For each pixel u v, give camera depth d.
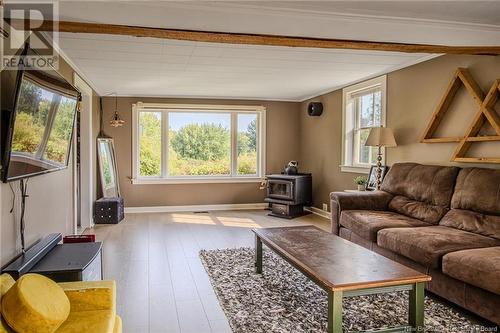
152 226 5.55
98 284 1.85
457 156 3.62
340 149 5.95
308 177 6.62
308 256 2.47
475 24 2.95
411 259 2.95
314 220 6.08
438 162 3.96
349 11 2.67
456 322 2.40
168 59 4.17
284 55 4.05
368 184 4.93
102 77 5.11
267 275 3.32
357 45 3.08
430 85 4.09
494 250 2.51
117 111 6.69
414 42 3.08
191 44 3.60
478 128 3.46
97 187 6.12
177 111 7.02
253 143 7.44
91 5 2.25
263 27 2.69
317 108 6.54
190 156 7.14
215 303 2.77
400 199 4.03
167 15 2.43
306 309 2.63
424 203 3.71
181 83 5.66
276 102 7.41
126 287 3.08
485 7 2.62
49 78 2.36
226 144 7.31
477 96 3.44
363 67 4.60
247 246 4.36
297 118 7.50
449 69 3.84
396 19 2.79
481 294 2.32
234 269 3.48
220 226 5.56
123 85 5.76
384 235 3.24
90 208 5.47
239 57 4.13
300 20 2.63
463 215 3.20
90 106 5.45
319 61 4.32
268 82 5.60
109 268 3.57
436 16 2.80
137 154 6.83
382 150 4.92
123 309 2.66
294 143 7.51
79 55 3.95
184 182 7.04
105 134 6.64
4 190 2.07
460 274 2.43
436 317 2.47
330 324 1.99
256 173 7.47
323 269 2.20
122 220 6.01
